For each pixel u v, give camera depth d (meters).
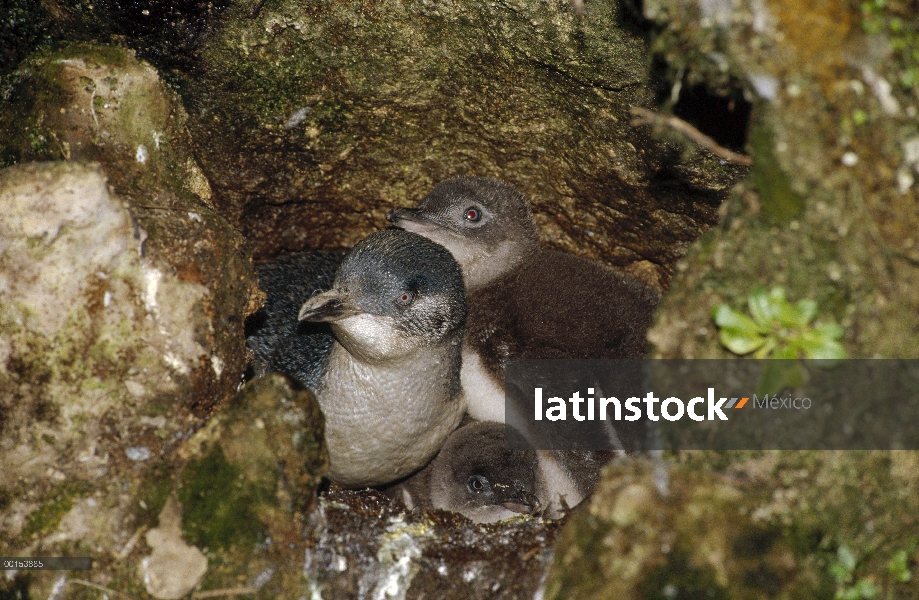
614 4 11.08
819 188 7.97
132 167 10.67
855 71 7.86
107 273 9.17
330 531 9.68
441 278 11.98
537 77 12.52
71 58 10.55
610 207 14.21
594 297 14.03
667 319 8.64
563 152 13.76
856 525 8.14
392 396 11.88
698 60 8.34
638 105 12.10
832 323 7.97
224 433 9.09
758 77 7.97
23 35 11.60
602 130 12.99
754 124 8.17
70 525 8.84
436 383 12.22
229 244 10.26
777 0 7.85
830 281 8.02
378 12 12.09
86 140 10.51
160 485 9.02
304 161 14.04
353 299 11.45
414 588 9.54
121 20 11.71
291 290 13.87
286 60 12.58
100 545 8.82
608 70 11.88
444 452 13.20
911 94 7.93
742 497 8.12
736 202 8.47
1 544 8.80
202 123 12.90
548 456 13.06
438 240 14.42
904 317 8.02
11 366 8.98
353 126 13.72
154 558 8.77
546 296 14.24
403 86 13.05
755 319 8.05
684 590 7.93
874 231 7.95
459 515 10.83
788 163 8.02
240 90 12.74
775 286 8.11
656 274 14.84
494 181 14.75
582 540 8.42
